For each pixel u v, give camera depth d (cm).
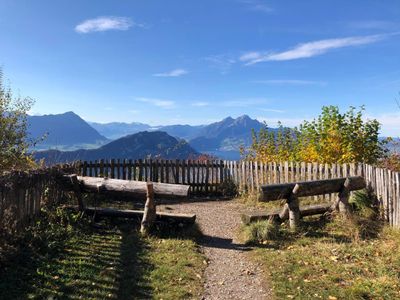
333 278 741
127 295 671
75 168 1583
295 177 1563
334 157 1570
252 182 1755
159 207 1519
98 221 1127
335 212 1136
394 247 895
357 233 990
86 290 668
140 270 785
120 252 887
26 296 621
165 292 695
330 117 1622
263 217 1106
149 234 1041
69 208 1123
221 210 1486
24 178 916
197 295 693
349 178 1119
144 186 1079
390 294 666
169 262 842
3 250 768
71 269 747
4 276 682
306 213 1123
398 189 1045
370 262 820
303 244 966
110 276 740
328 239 984
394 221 1059
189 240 1006
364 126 1598
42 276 700
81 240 941
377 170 1164
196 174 1897
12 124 1542
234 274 800
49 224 976
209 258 901
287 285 724
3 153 1460
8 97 1550
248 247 978
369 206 1166
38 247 832
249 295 699
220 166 1894
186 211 1453
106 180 1122
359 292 672
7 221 821
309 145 1678
